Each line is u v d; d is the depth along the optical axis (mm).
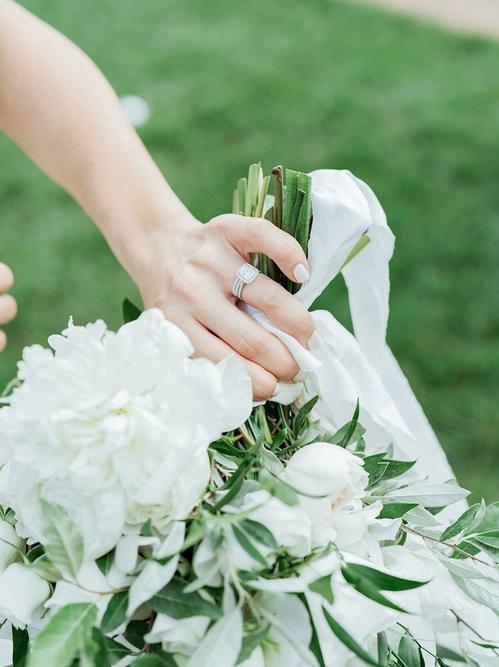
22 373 713
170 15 5543
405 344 2760
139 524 704
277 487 692
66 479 684
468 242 3164
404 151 3777
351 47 4984
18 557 795
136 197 1118
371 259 1010
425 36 5109
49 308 3021
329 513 730
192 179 3684
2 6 1209
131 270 1099
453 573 841
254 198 977
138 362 688
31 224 3439
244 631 695
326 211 902
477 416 2545
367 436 981
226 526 684
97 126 1167
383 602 681
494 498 2314
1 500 755
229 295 969
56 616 672
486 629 910
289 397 925
